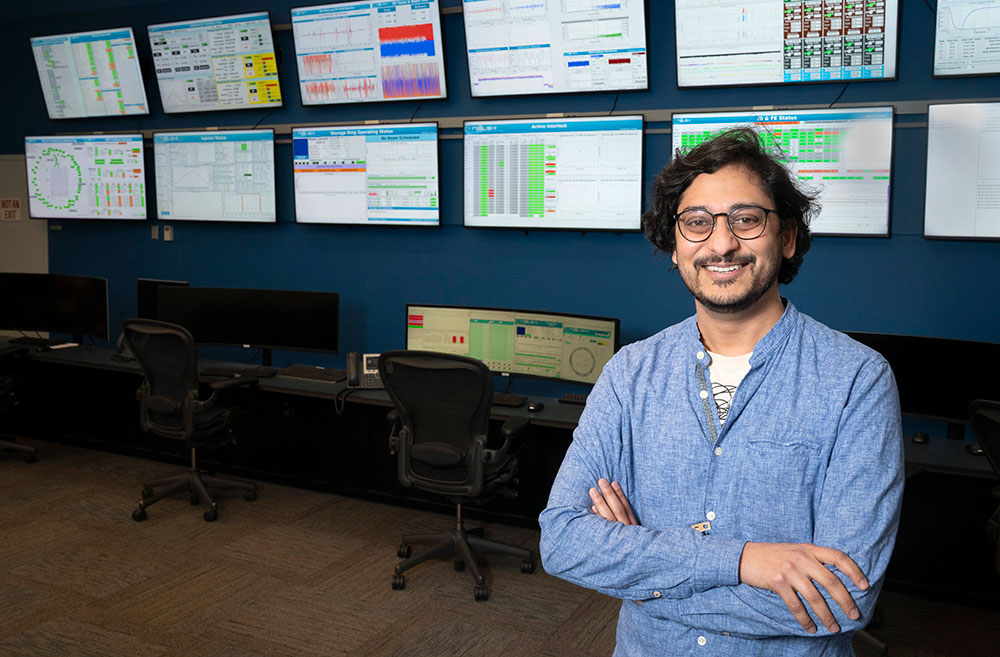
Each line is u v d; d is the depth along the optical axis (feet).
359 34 14.12
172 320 15.07
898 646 9.75
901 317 11.89
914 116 11.53
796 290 12.36
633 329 13.41
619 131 12.73
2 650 9.12
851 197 11.71
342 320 15.52
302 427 14.69
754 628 3.49
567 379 12.62
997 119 10.87
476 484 10.81
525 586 11.13
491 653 9.35
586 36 12.64
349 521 13.32
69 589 10.66
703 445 3.88
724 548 3.49
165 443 15.98
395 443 11.59
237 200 15.83
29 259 18.44
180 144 16.15
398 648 9.41
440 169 14.20
